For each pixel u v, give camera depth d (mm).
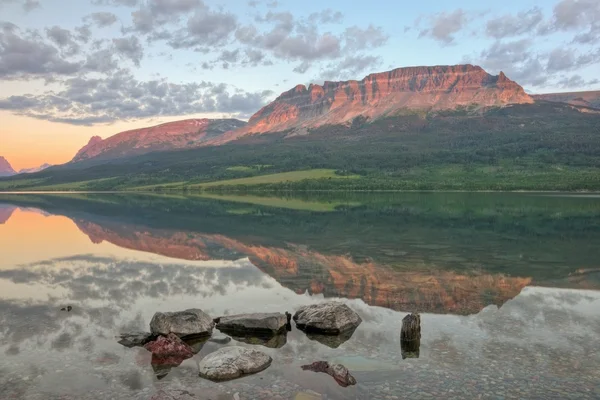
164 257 30625
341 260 29156
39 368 12555
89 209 81812
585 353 13125
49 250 33781
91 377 12023
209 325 15844
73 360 13133
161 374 12219
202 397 10859
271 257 30500
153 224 53531
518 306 18312
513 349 13508
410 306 18531
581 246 34875
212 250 33531
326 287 21938
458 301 19188
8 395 11008
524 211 70938
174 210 78438
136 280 23641
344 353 13523
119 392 11180
